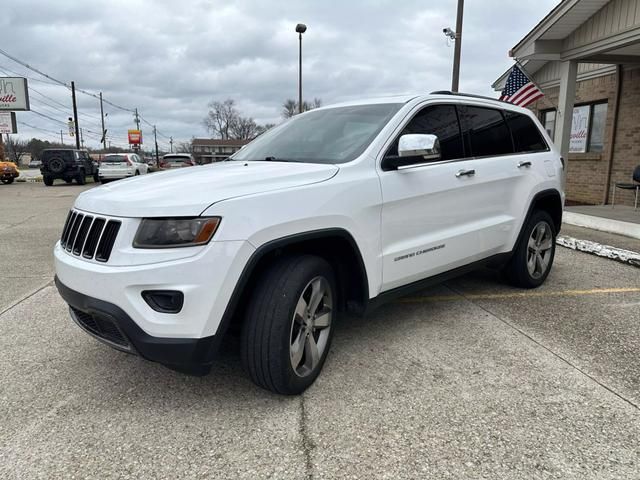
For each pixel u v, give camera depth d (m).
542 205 5.13
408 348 3.57
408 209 3.44
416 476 2.23
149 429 2.60
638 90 10.32
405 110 3.58
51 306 4.62
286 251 2.90
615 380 3.09
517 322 4.07
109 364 3.36
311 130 3.82
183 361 2.48
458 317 4.20
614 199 10.50
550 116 13.73
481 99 4.37
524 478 2.21
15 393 2.99
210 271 2.43
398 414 2.71
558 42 9.60
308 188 2.85
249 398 2.90
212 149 71.50
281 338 2.67
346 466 2.30
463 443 2.46
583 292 4.89
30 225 10.02
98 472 2.27
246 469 2.29
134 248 2.47
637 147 10.45
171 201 2.50
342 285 3.32
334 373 3.19
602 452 2.38
